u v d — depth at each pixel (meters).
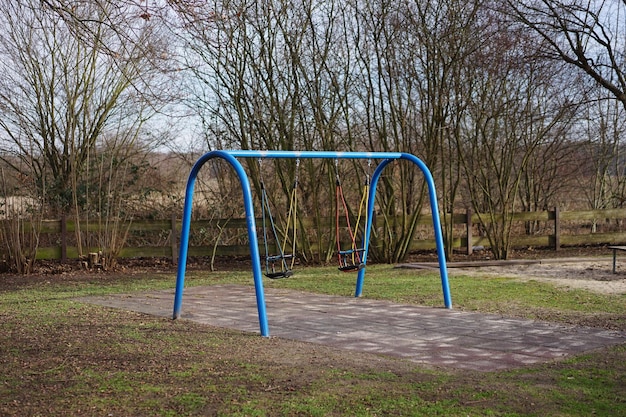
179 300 7.63
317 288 10.20
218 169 15.09
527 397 4.29
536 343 6.12
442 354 5.71
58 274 12.69
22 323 7.14
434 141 13.77
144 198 14.96
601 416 3.92
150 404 4.25
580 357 5.46
